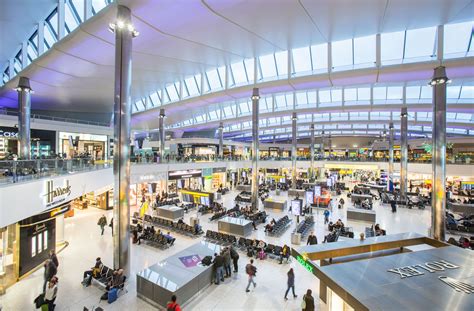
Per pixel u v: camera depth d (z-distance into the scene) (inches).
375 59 642.8
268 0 401.7
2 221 261.1
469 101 879.1
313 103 1178.6
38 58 550.6
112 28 398.3
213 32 503.8
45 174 350.9
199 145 1775.3
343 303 240.4
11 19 537.3
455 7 437.7
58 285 348.2
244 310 299.3
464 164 988.6
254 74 792.9
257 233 609.6
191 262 363.3
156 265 351.9
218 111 1486.2
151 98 1143.0
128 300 316.5
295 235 533.0
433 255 248.4
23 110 642.2
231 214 721.0
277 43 589.9
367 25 506.0
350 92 1079.0
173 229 604.1
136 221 667.4
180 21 443.5
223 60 678.5
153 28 460.1
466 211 835.4
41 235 406.9
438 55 546.9
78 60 550.0
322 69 705.0
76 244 508.1
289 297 327.3
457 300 176.2
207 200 775.7
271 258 451.5
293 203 665.0
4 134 784.3
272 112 1223.5
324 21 483.2
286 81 732.0
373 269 221.1
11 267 366.0
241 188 1262.3
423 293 184.9
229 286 353.7
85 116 1178.6
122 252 374.9
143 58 606.5
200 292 333.7
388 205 952.3
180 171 951.6
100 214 755.4
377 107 1009.5
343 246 281.9
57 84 713.6
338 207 888.9
